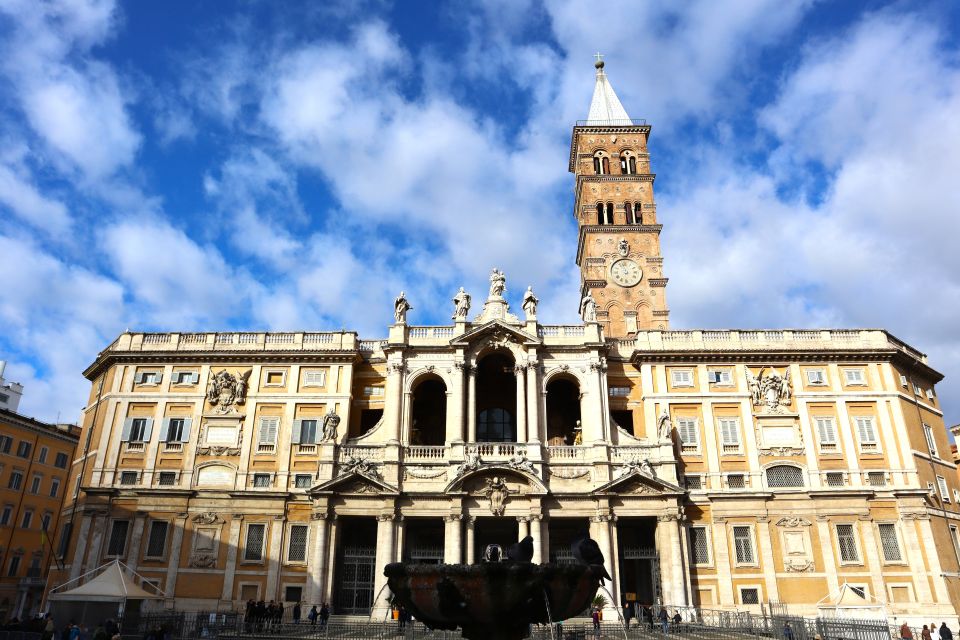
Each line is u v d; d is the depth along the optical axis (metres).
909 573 49.50
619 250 70.62
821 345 56.47
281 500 51.69
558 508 49.59
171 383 55.91
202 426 54.53
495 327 54.19
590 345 54.50
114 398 55.53
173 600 49.31
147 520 51.41
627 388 56.69
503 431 58.16
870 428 54.00
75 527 52.66
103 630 31.41
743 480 52.53
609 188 74.44
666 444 51.16
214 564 50.34
